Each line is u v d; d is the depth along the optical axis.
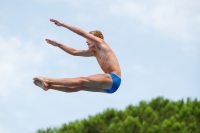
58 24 27.30
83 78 26.98
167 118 32.03
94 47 29.66
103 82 27.48
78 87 28.61
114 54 29.14
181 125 29.22
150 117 31.28
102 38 29.78
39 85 26.52
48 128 31.27
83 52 31.48
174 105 33.53
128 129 28.67
